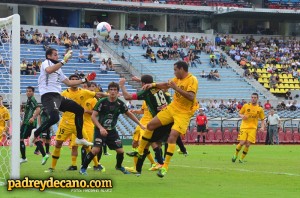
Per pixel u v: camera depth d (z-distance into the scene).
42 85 20.12
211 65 73.19
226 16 80.50
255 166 26.95
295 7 85.75
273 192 17.55
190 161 29.59
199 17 80.31
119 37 72.81
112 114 20.50
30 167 24.61
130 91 63.69
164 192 17.02
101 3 73.56
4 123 25.25
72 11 74.44
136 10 76.06
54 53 20.19
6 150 23.36
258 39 82.19
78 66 64.75
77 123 20.80
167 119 19.20
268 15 80.38
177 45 74.31
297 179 21.28
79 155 32.44
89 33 71.06
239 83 71.50
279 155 35.72
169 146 18.84
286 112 63.53
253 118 29.08
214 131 55.25
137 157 20.30
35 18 71.00
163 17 78.50
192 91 18.70
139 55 70.81
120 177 20.58
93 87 24.17
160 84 19.84
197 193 16.95
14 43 17.88
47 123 20.09
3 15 70.06
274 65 76.38
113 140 20.92
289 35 84.94
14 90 17.95
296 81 74.00
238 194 16.91
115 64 67.88
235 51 76.75
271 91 72.06
